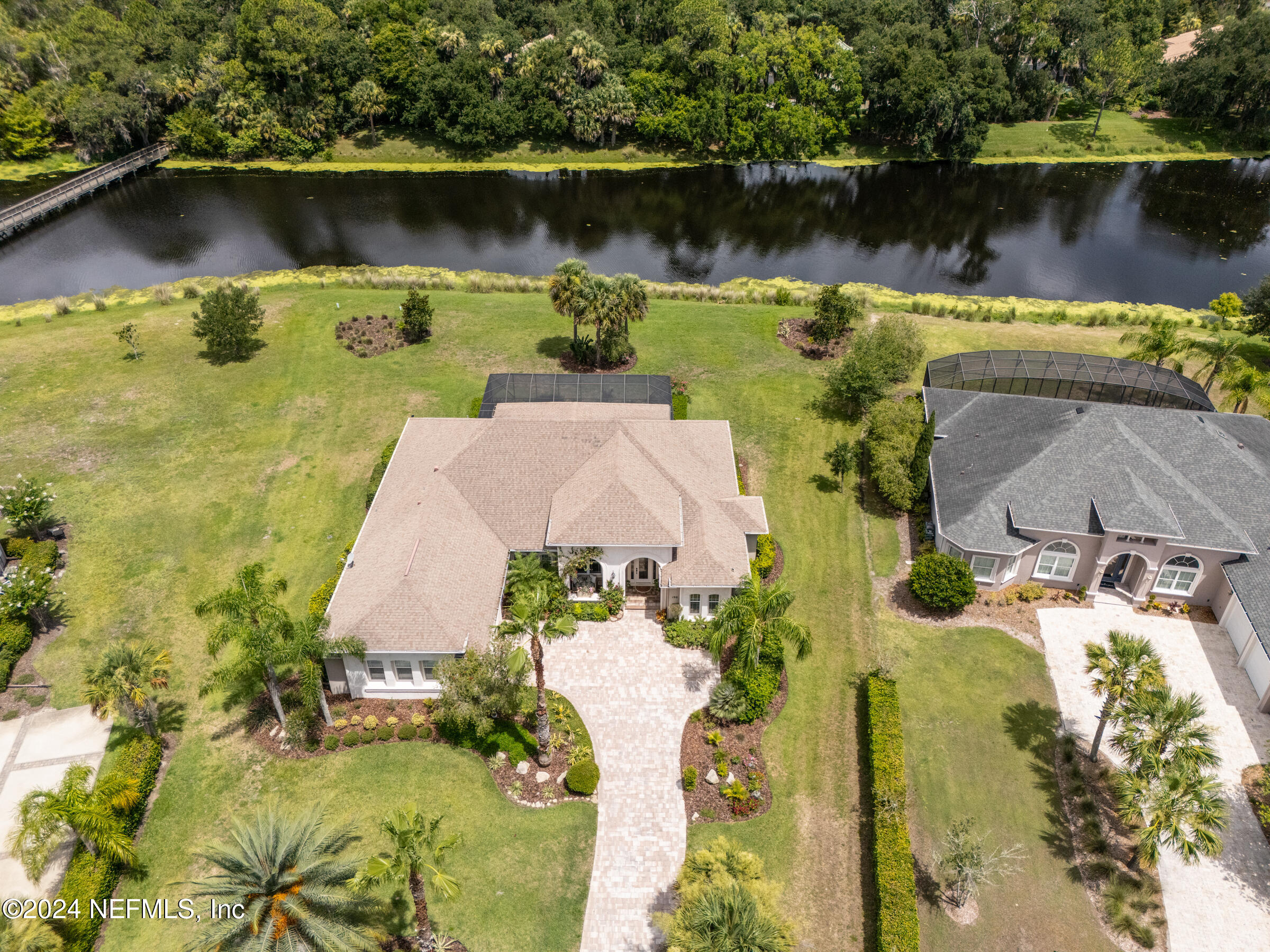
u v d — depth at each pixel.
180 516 52.38
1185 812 31.83
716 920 27.33
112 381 64.94
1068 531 45.72
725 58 119.44
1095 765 38.75
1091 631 45.53
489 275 85.94
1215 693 41.78
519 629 34.59
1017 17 130.50
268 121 119.00
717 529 46.88
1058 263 96.38
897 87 121.25
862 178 122.94
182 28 124.94
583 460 49.56
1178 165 127.06
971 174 124.19
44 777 37.38
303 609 46.16
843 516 53.66
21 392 63.09
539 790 37.53
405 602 40.75
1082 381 60.12
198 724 40.31
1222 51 128.62
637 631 45.41
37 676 42.22
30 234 98.25
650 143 127.06
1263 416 58.16
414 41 120.94
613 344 66.62
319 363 67.69
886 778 36.66
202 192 111.69
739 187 119.44
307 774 38.09
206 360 67.94
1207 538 44.81
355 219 104.75
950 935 32.59
